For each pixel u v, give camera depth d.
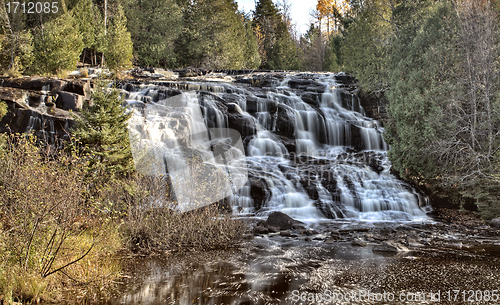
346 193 11.82
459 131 11.98
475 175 11.33
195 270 5.84
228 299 4.60
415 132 12.65
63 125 11.45
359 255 6.87
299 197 11.59
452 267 6.05
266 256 6.75
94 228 6.65
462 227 9.62
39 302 4.40
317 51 52.59
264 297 4.67
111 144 7.85
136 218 7.32
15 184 5.27
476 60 12.27
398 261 6.43
